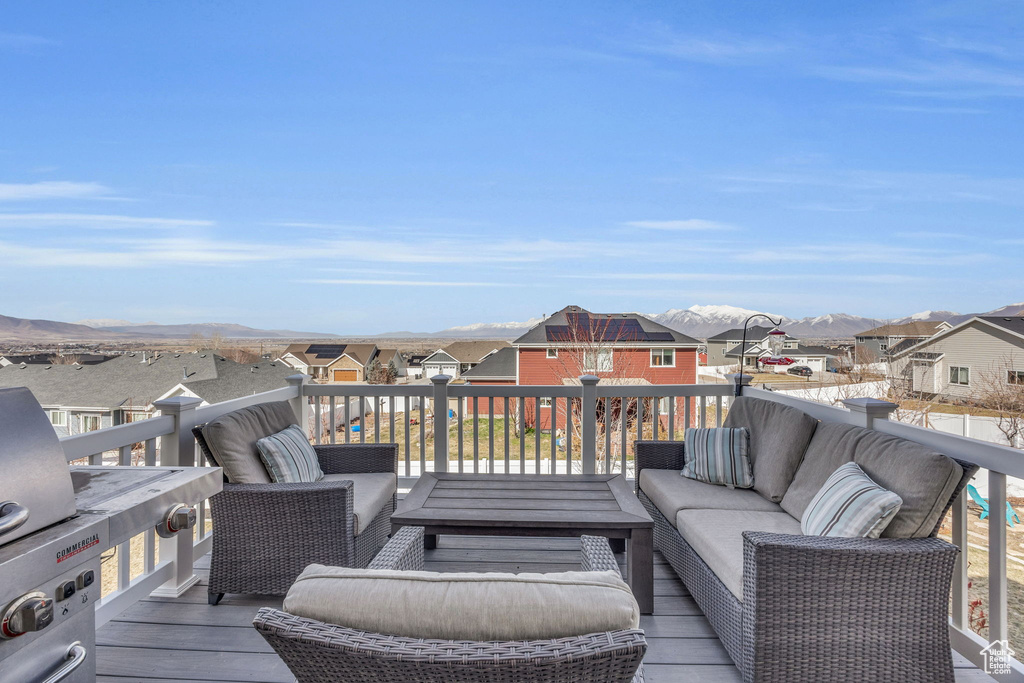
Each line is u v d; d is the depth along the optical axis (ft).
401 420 61.05
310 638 3.21
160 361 87.81
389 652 3.14
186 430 9.98
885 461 7.75
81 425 77.15
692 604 9.13
